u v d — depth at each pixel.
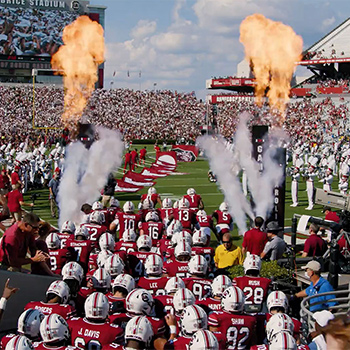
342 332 3.44
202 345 4.13
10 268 7.02
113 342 4.74
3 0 61.25
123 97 58.84
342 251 9.89
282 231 11.02
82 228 8.03
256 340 5.27
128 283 5.56
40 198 20.50
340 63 55.38
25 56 63.12
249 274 6.44
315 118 49.16
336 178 28.09
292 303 7.97
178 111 57.88
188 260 7.11
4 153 29.11
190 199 12.37
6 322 6.40
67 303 5.52
